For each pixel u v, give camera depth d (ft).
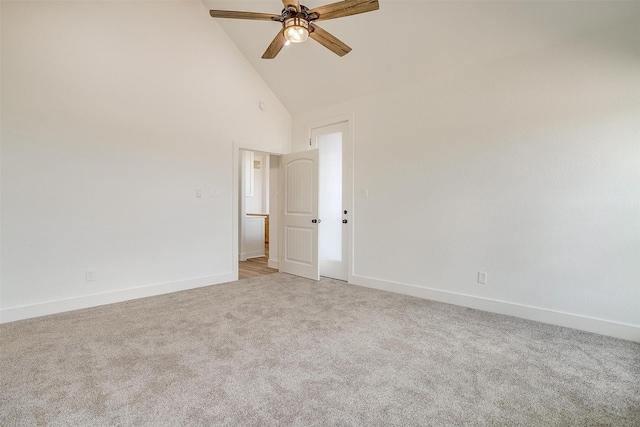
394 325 8.52
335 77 12.70
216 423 4.63
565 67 8.38
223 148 13.30
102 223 10.23
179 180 11.99
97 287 10.14
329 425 4.61
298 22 7.47
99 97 10.11
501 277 9.53
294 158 14.74
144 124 11.08
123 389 5.48
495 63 9.50
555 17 8.05
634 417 4.83
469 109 10.05
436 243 10.85
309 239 14.06
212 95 12.92
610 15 7.57
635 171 7.55
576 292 8.36
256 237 20.35
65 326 8.34
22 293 8.87
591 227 8.13
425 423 4.67
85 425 4.57
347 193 13.39
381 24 10.02
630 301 7.66
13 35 8.67
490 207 9.71
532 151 8.94
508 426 4.61
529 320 8.96
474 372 6.12
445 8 8.88
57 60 9.35
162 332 7.97
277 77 14.12
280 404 5.09
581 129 8.20
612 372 6.15
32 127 8.96
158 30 11.37
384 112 12.16
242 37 12.94
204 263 12.74
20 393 5.32
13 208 8.73
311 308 9.94
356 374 6.02
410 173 11.46
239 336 7.74
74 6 9.61
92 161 10.00
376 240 12.47
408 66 10.93
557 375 6.03
